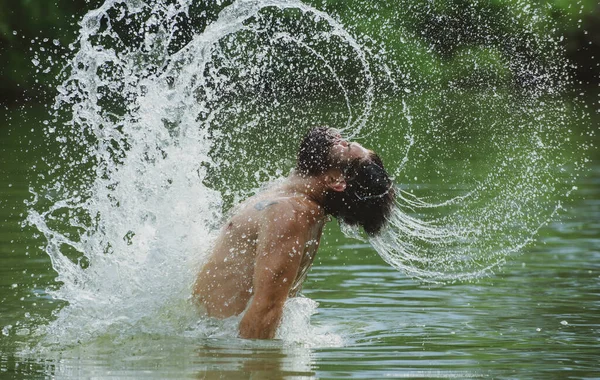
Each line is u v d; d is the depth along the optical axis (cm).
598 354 925
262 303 957
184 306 999
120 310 1008
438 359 903
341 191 1009
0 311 1095
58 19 4981
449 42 3547
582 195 2195
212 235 1036
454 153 2838
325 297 1220
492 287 1278
